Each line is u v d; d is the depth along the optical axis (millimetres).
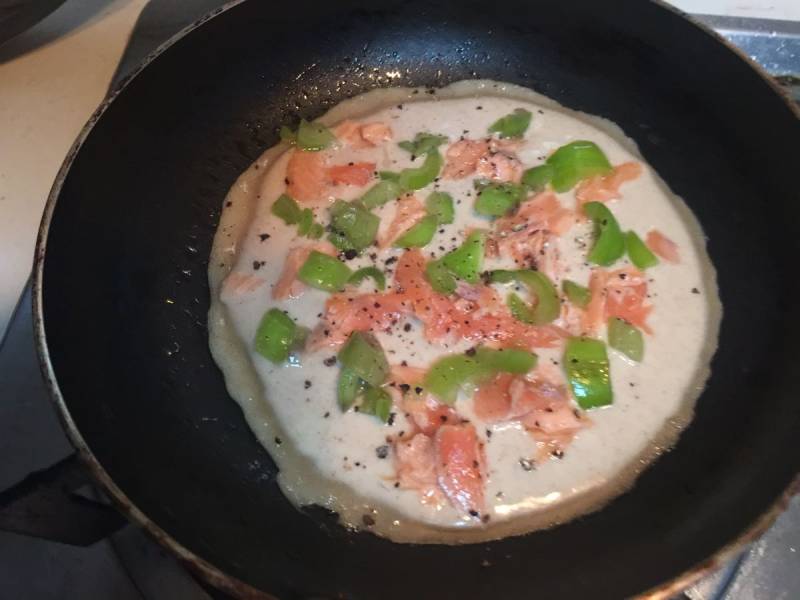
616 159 314
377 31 324
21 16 307
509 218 300
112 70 341
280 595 198
